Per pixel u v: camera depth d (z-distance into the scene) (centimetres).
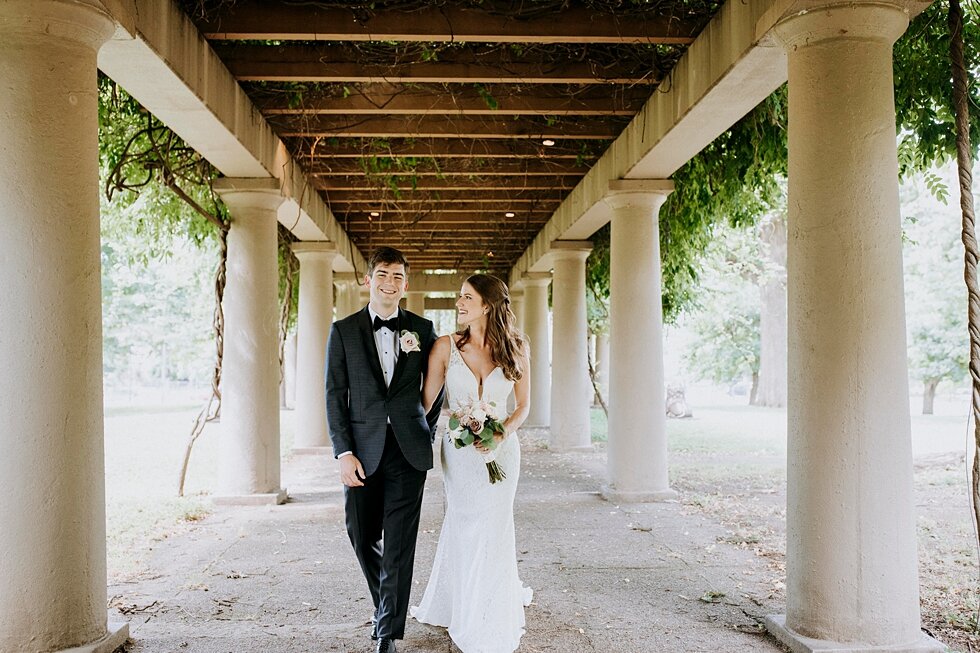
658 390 745
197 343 3412
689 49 530
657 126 607
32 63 337
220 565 507
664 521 641
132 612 411
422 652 352
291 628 388
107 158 750
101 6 352
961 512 688
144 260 991
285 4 495
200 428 778
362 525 356
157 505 709
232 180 726
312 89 642
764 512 678
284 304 1183
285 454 1176
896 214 363
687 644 365
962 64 387
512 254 1661
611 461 757
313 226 997
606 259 1196
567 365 1195
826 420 357
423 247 1527
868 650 343
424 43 570
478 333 362
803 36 368
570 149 812
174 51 453
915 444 1270
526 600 424
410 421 352
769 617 384
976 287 377
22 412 331
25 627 328
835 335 357
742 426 1680
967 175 381
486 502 356
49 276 337
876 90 361
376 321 359
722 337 2753
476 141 813
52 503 333
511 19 501
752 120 653
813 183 365
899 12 361
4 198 334
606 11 506
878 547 349
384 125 732
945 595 433
